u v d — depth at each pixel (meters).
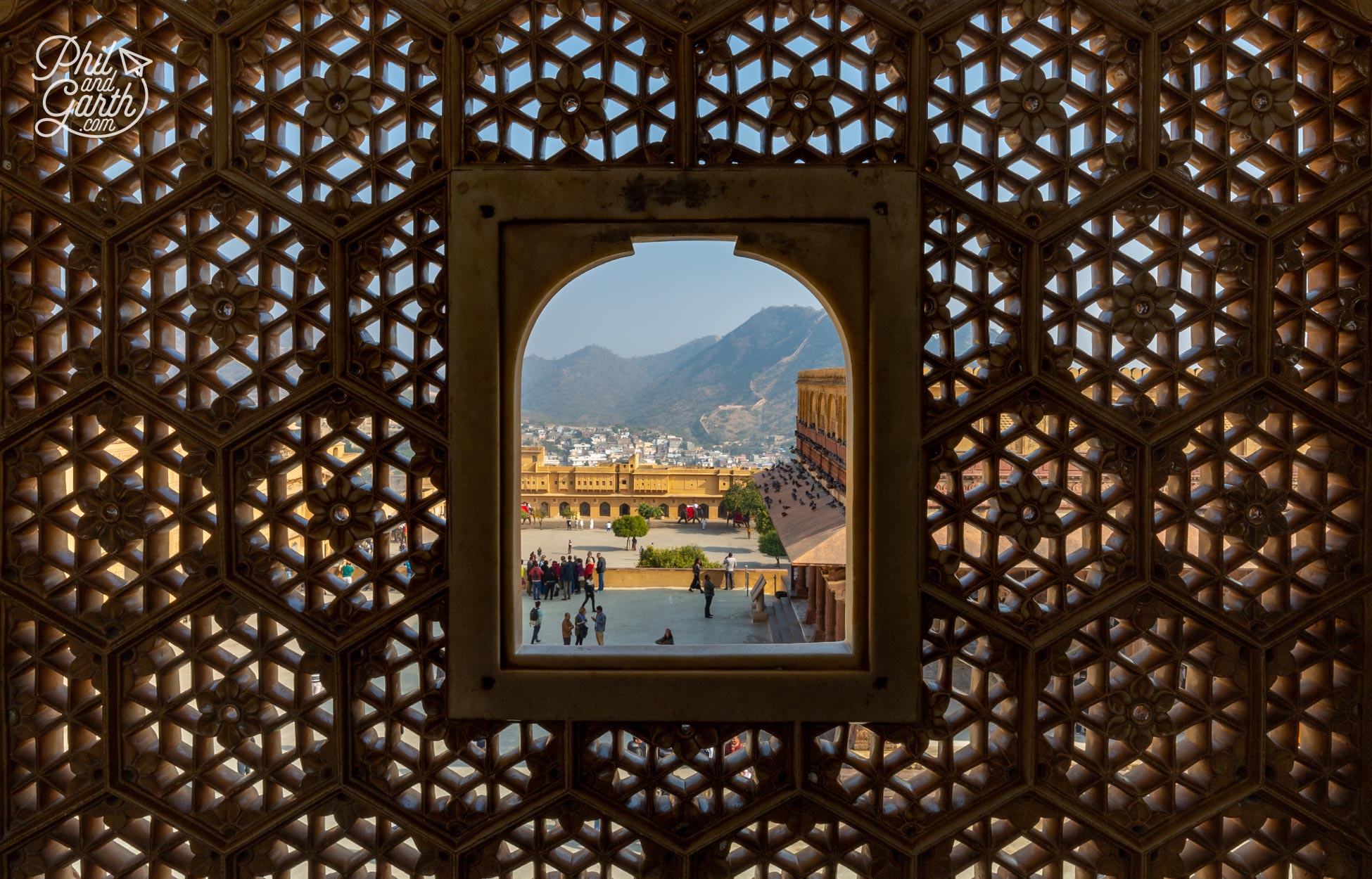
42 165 1.89
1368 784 1.86
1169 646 1.86
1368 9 1.80
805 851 2.02
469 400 1.80
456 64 1.80
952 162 1.81
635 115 1.83
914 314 1.80
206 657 1.88
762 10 1.83
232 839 1.88
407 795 1.93
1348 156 1.82
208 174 1.79
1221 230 1.83
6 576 1.87
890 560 1.81
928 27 1.80
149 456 1.84
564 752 1.86
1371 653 1.86
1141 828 1.89
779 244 1.82
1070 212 1.79
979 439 1.84
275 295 1.83
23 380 1.86
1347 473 1.85
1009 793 1.86
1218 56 1.83
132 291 1.84
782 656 1.85
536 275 1.82
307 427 1.85
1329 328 1.84
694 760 1.92
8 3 1.83
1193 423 1.82
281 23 1.82
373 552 1.86
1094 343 1.85
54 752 1.97
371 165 1.81
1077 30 1.84
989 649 1.88
